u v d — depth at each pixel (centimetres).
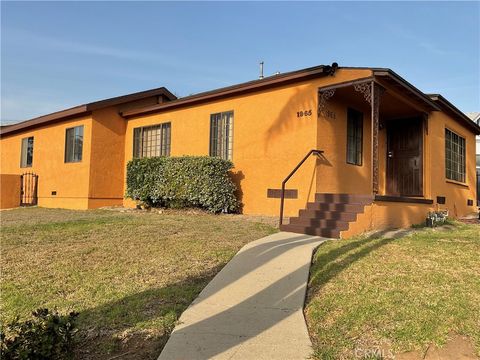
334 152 1083
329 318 450
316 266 618
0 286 555
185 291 531
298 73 1046
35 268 625
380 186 1281
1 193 1698
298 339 404
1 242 771
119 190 1542
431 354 374
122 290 538
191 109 1345
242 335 412
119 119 1552
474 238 804
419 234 865
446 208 1366
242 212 1177
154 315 462
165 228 896
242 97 1204
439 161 1328
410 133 1275
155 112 1460
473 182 1692
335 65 991
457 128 1507
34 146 1769
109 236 816
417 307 452
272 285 543
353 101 1146
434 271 564
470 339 393
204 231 873
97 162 1473
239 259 661
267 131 1134
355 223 852
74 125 1535
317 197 1008
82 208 1461
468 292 488
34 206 1670
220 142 1255
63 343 359
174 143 1388
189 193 1158
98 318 457
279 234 866
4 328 430
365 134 1219
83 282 570
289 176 973
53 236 818
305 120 1054
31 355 338
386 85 984
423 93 1113
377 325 423
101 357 385
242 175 1185
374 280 537
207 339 404
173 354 377
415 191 1246
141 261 657
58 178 1598
